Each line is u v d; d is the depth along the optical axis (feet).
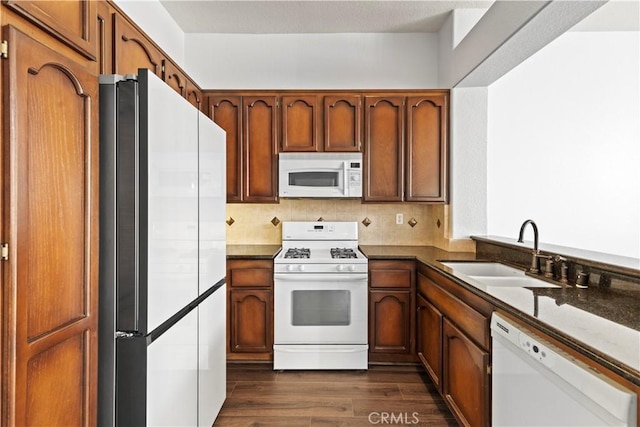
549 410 3.87
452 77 9.93
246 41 11.18
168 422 4.78
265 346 9.70
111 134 4.19
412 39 11.09
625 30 10.54
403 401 8.03
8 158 2.93
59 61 3.48
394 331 9.66
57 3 3.57
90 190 3.96
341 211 11.56
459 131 10.14
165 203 4.63
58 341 3.50
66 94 3.62
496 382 5.04
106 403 4.21
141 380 4.20
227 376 9.19
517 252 8.02
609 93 10.63
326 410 7.67
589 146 10.67
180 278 5.10
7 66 2.92
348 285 9.43
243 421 7.25
